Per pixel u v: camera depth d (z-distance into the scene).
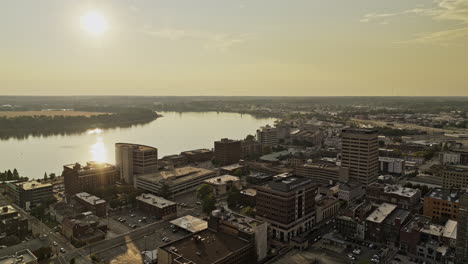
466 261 196.50
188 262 172.62
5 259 192.50
